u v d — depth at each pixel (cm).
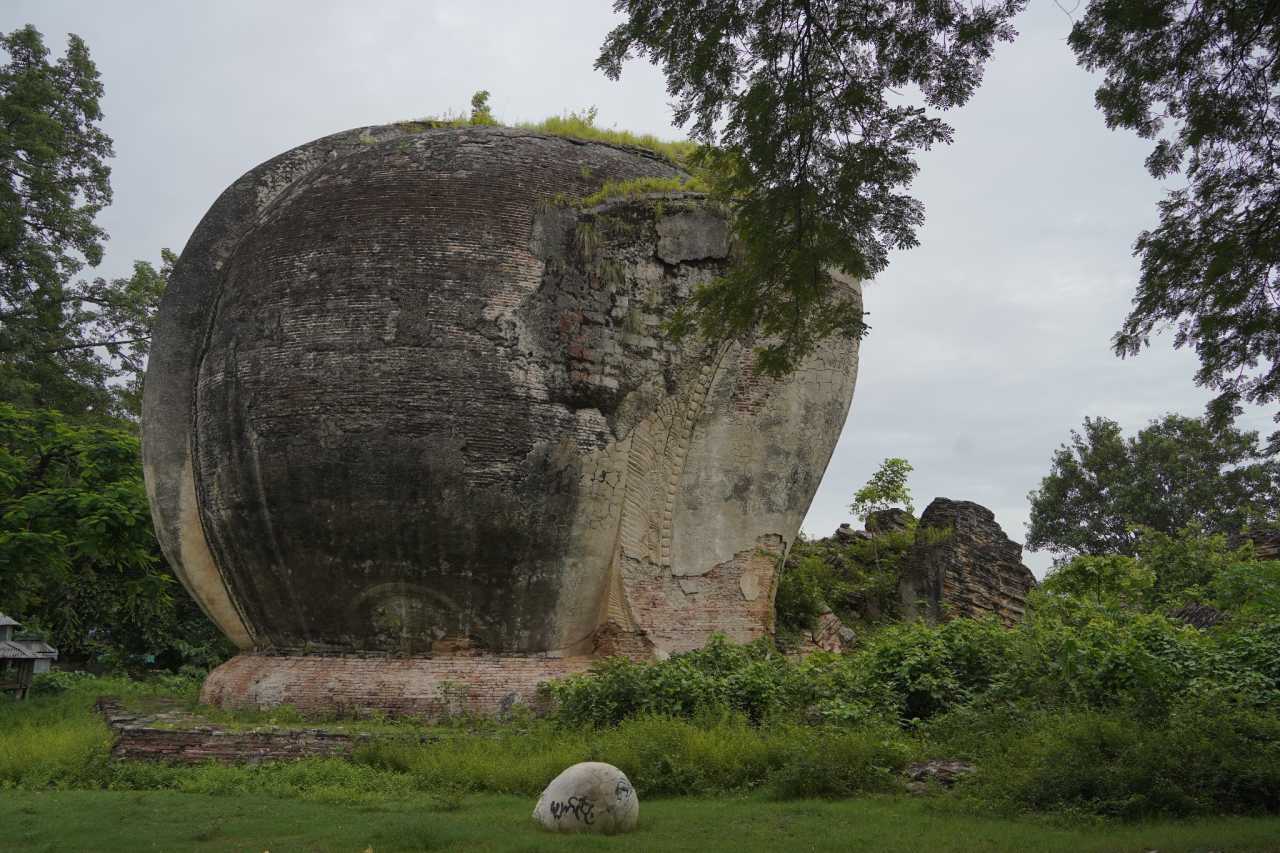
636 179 1385
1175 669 1059
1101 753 845
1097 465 3700
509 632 1245
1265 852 636
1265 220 816
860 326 924
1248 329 853
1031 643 1150
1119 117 812
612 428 1284
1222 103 794
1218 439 3500
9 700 1580
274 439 1232
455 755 985
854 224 843
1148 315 875
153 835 737
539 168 1343
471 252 1255
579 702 1110
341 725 1127
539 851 663
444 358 1217
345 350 1225
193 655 2356
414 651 1238
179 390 1392
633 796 757
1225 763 785
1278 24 749
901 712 1125
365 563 1219
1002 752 928
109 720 1178
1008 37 753
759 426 1388
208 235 1440
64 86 2580
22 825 775
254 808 838
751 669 1152
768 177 834
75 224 2528
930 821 764
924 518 2075
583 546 1268
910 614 1908
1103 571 1759
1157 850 648
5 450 1583
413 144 1370
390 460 1200
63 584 2041
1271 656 1091
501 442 1214
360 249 1256
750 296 903
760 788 907
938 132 796
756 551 1374
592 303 1294
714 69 800
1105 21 764
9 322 2478
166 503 1368
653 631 1302
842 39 781
